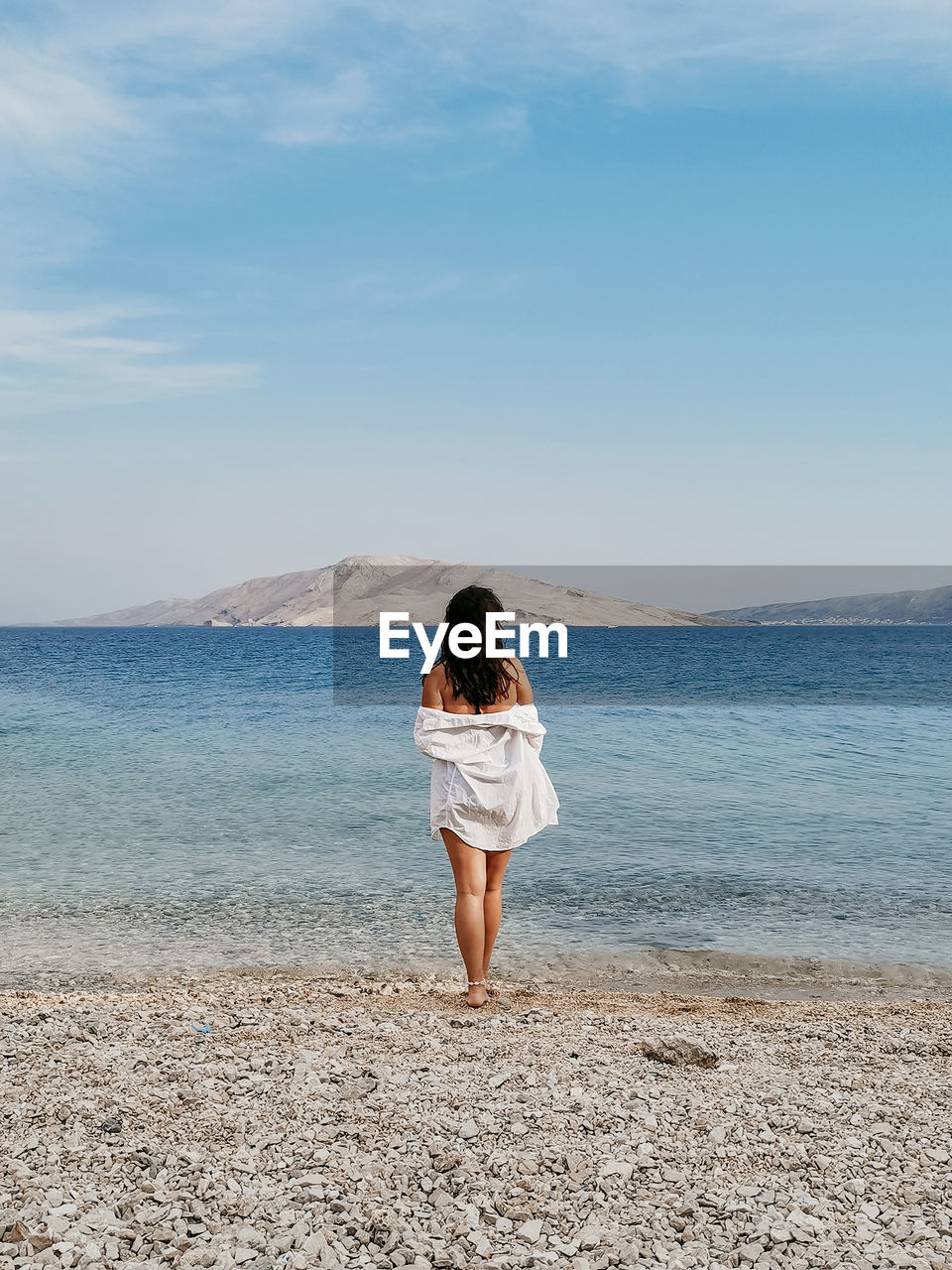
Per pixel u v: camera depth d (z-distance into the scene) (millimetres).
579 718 25266
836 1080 3900
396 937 7293
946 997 5836
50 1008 4953
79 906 8156
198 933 7379
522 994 5629
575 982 6148
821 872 9203
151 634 166625
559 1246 2566
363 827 11539
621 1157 3072
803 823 11594
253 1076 3727
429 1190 2850
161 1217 2658
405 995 5508
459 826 4934
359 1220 2654
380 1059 4023
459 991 5656
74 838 10914
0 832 11234
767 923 7566
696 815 12109
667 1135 3256
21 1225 2541
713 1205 2795
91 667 56594
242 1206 2715
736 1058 4203
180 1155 3021
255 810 12680
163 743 20234
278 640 119250
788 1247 2574
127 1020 4602
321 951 6934
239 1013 4762
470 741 4926
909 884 8773
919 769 16094
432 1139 3174
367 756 18094
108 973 6332
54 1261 2424
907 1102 3643
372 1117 3342
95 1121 3277
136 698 33812
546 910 7957
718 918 7711
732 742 19922
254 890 8688
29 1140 3121
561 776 15312
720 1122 3367
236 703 31500
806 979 6242
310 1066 3855
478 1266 2459
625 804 12859
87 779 15320
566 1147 3131
